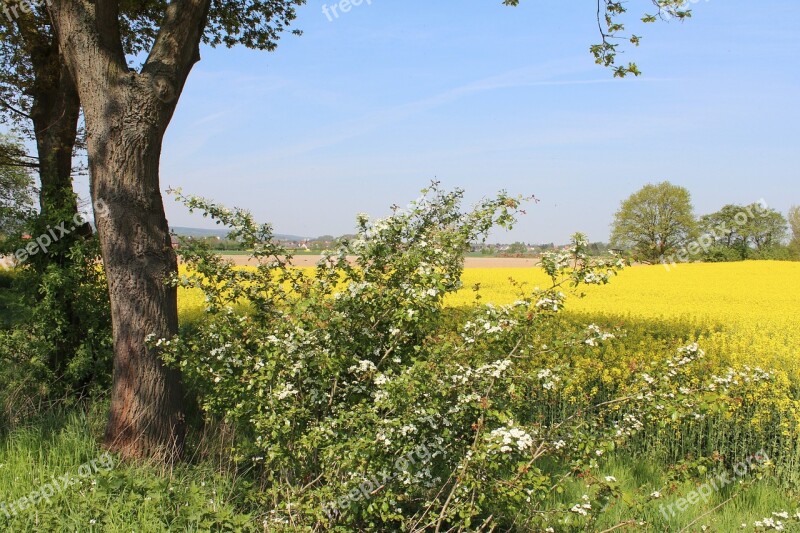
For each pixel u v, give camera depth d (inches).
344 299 176.7
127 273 224.1
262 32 404.5
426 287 170.4
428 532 173.2
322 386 175.8
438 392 158.6
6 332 306.0
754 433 274.5
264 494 183.8
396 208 181.3
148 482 188.9
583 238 169.8
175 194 219.0
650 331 499.8
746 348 427.5
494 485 153.0
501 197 200.2
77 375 285.9
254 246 221.0
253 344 202.5
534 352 177.3
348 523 165.8
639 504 179.8
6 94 446.9
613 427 175.6
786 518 184.7
